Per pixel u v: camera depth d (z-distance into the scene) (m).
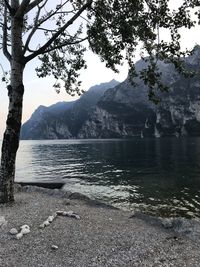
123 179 43.25
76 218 13.29
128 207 26.23
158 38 15.23
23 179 46.62
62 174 51.91
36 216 13.29
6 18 16.62
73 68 19.36
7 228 11.75
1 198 15.27
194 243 10.80
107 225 12.56
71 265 8.90
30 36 15.27
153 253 9.83
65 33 17.30
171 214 23.45
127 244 10.48
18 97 14.98
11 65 15.38
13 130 14.98
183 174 45.28
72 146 167.62
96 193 33.56
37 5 16.25
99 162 69.88
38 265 8.86
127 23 15.06
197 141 147.62
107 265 8.94
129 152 95.50
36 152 126.44
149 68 16.05
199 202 27.11
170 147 109.00
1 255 9.50
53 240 10.63
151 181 40.28
